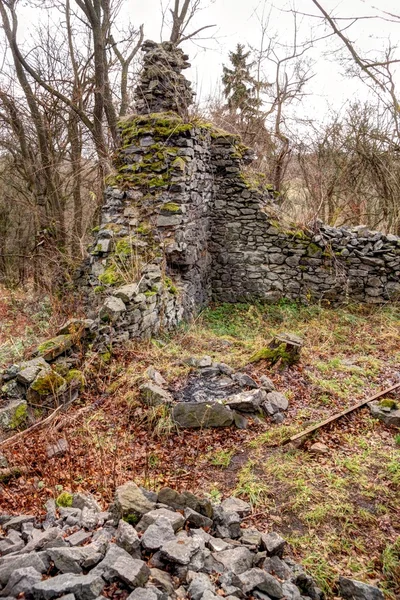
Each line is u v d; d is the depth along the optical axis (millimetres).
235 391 5387
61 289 9977
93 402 5137
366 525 3553
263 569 2910
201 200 9641
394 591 3010
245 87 17125
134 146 8805
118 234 8320
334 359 6664
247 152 10844
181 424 4777
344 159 13305
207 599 2334
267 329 8539
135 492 3232
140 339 6402
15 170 15734
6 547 2732
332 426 4922
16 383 4711
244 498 3818
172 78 9305
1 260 16391
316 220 10102
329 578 3055
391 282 9586
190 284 8891
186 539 2828
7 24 10570
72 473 3953
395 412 5125
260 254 10391
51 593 2213
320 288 10031
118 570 2391
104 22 11969
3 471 3770
